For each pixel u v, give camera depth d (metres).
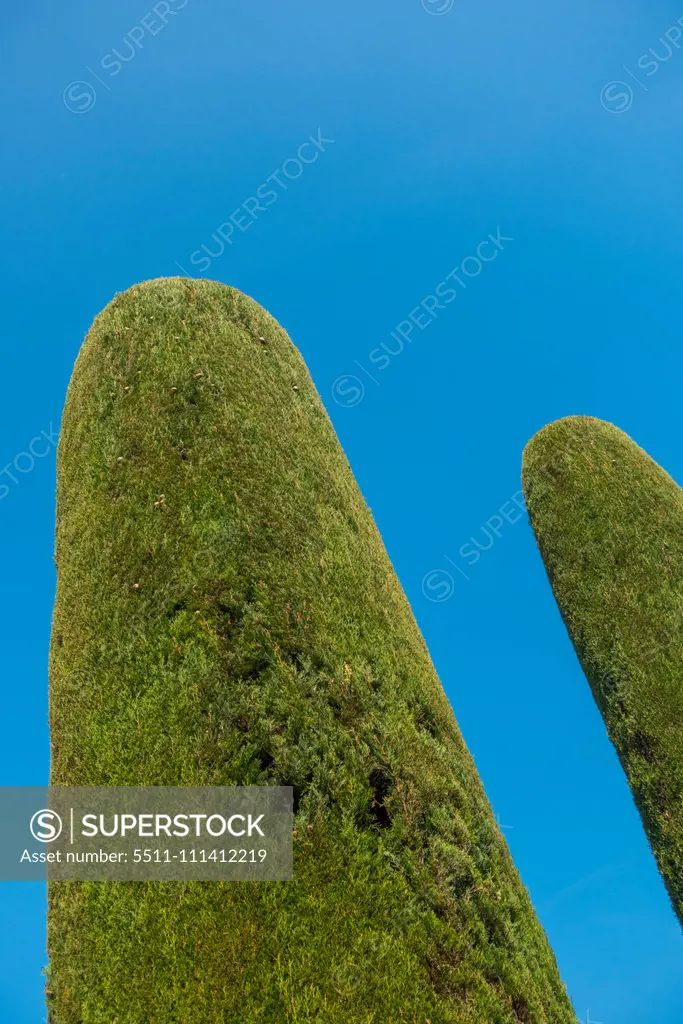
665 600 9.41
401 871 4.77
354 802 4.95
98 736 5.34
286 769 4.97
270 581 5.84
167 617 5.59
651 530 9.99
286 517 6.34
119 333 7.60
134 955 4.48
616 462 10.89
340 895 4.57
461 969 4.53
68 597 6.17
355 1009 4.18
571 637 10.28
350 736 5.27
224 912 4.45
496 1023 4.43
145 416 6.76
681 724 8.68
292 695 5.30
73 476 6.84
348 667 5.66
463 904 4.84
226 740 5.02
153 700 5.25
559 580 10.56
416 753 5.49
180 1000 4.24
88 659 5.70
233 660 5.36
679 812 8.50
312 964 4.30
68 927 4.85
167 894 4.59
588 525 10.51
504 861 5.55
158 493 6.23
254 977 4.23
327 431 7.91
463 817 5.41
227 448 6.53
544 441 11.70
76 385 7.63
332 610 5.96
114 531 6.17
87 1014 4.49
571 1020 5.05
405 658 6.18
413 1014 4.23
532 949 5.15
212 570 5.76
